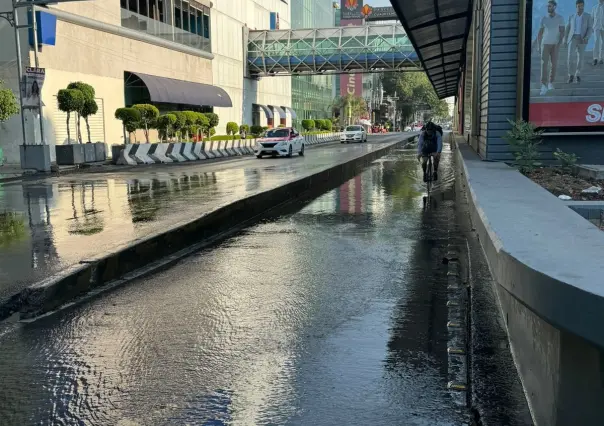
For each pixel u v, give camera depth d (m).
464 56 29.38
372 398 3.82
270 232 9.95
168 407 3.76
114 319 5.51
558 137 12.32
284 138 32.25
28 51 25.67
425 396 3.83
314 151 38.88
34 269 7.01
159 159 28.44
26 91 21.95
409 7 16.73
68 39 28.41
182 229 8.77
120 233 9.38
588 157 12.27
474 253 7.80
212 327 5.25
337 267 7.40
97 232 9.52
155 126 31.77
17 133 26.22
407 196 14.45
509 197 7.41
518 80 12.69
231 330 5.16
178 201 13.42
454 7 17.98
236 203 10.80
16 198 14.38
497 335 4.83
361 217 11.31
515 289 3.52
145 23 35.88
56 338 5.03
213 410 3.70
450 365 4.33
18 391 4.02
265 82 60.03
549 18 11.88
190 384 4.09
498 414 3.54
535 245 4.09
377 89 132.12
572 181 9.90
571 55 11.88
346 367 4.33
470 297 5.97
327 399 3.82
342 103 95.38
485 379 4.02
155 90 34.19
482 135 15.05
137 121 28.67
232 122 47.75
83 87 25.97
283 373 4.24
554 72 11.99
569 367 2.92
